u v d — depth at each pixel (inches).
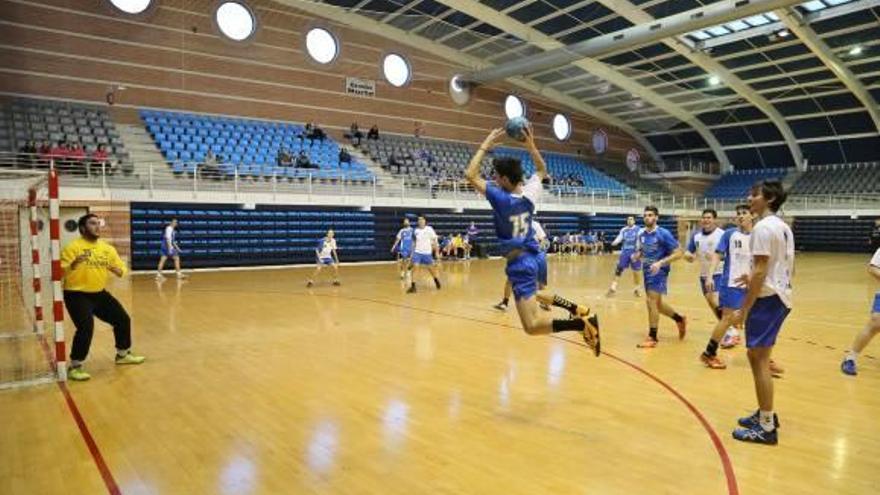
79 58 648.4
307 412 169.9
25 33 617.3
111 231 581.6
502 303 366.9
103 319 223.8
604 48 756.0
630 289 490.3
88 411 171.2
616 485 123.1
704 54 848.9
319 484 123.0
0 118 579.2
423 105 927.7
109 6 666.8
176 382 202.1
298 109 803.4
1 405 176.7
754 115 1136.2
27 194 293.1
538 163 155.6
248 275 599.8
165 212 625.0
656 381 203.6
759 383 146.9
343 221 759.1
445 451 141.1
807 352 253.4
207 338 278.1
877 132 1059.9
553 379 206.1
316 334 288.5
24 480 125.0
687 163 1315.2
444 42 860.0
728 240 223.3
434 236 478.9
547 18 767.1
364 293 454.0
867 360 238.4
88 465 132.6
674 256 257.0
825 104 1035.9
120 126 660.7
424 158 899.4
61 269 205.3
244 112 759.1
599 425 159.5
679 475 128.0
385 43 880.3
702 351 251.9
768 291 144.7
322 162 768.9
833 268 733.3
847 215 1056.8
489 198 153.1
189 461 134.7
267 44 776.3
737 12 642.8
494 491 120.2
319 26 820.6
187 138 682.2
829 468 131.5
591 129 1211.2
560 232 1011.3
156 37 696.4
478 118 999.6
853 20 727.7
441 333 291.3
